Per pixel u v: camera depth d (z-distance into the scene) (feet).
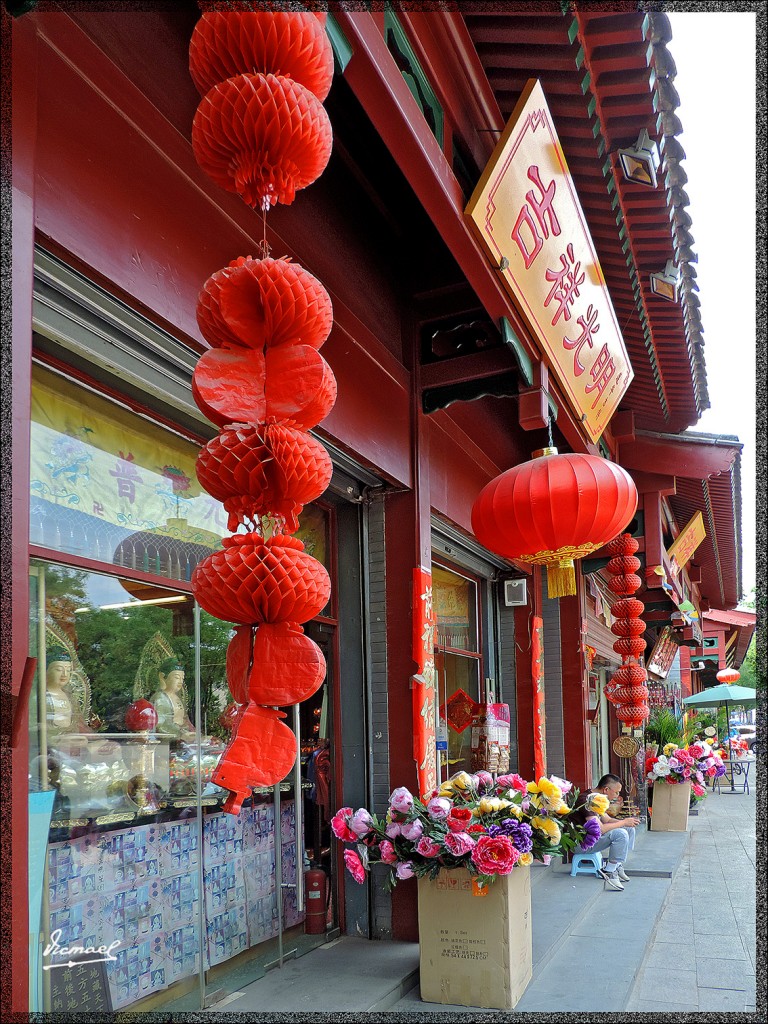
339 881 16.25
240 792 6.06
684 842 33.24
